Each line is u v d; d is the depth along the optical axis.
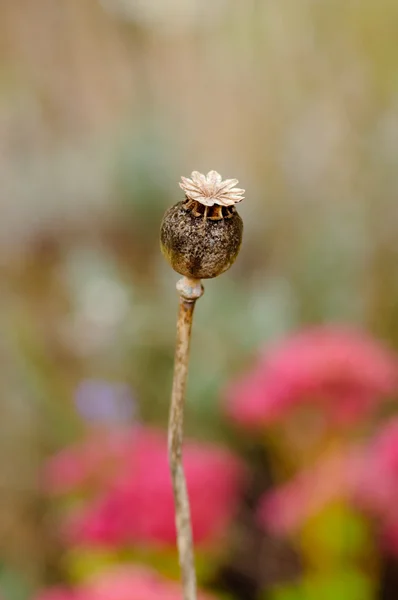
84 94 4.34
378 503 1.75
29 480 2.23
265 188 3.40
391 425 1.87
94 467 1.81
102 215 3.57
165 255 0.84
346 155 3.01
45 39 4.33
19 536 2.13
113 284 2.83
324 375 1.79
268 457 2.35
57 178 3.75
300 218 3.21
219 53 3.82
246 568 2.05
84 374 2.60
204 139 3.82
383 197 2.81
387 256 2.74
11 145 4.07
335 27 3.16
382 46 3.02
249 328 2.64
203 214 0.84
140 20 3.97
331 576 1.79
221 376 2.50
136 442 1.86
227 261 0.84
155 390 2.58
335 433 1.90
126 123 3.84
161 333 2.70
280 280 2.90
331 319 2.67
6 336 2.58
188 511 0.85
